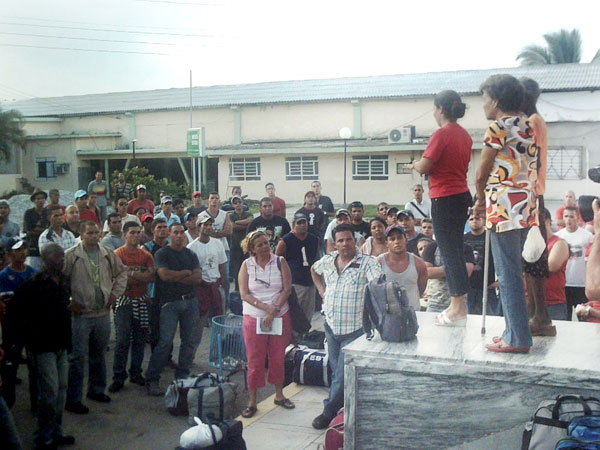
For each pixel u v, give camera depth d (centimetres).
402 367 387
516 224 367
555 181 2703
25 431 638
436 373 379
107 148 3819
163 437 624
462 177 431
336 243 607
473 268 680
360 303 595
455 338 417
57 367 598
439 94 432
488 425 372
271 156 3291
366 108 3209
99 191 1964
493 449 371
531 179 372
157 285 746
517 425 365
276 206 1358
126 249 750
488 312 722
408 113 3139
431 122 3108
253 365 671
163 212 1241
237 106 3438
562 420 329
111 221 909
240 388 769
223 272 911
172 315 744
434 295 699
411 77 3612
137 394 742
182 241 750
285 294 678
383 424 396
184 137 3650
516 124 368
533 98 407
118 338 748
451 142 421
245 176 3369
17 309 570
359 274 597
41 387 581
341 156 3147
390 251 649
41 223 1083
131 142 3800
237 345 789
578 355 373
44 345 574
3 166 3856
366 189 3106
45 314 572
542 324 416
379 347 401
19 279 677
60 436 602
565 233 775
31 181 3912
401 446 393
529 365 357
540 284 415
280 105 3375
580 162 2662
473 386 375
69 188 3844
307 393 734
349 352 400
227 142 3522
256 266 685
